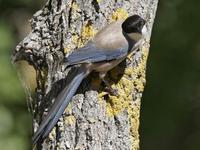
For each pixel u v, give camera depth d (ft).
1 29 66.95
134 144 37.76
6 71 63.93
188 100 69.56
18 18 72.74
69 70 38.42
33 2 73.20
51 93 38.24
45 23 39.93
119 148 37.04
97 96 37.65
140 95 39.01
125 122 37.65
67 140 36.60
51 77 38.63
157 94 68.90
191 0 68.64
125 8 40.06
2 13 72.64
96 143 36.52
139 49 39.86
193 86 68.69
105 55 38.24
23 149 63.62
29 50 39.47
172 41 68.28
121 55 38.58
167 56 68.39
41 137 36.91
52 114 36.70
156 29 68.74
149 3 41.06
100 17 39.40
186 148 70.90
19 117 64.49
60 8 39.60
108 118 37.29
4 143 63.21
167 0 69.15
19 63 46.60
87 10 39.32
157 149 70.18
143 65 39.63
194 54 68.28
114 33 38.88
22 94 64.18
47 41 39.37
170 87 68.64
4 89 63.46
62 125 36.94
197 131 71.15
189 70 68.39
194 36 67.97
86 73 38.04
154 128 69.56
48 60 38.93
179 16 68.59
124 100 38.14
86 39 38.75
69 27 39.09
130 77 38.99
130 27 39.01
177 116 69.72
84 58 37.93
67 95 37.27
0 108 63.57
